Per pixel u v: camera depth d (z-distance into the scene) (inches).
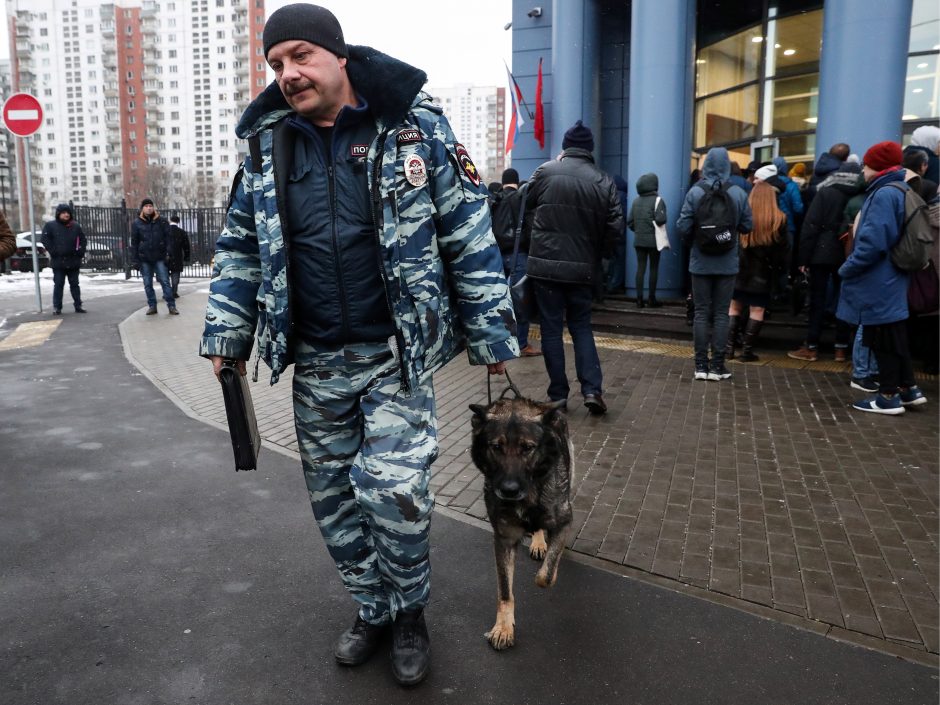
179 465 188.5
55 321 464.4
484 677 100.6
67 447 203.6
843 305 227.8
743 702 95.0
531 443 109.0
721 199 258.1
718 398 249.0
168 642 108.6
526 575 130.0
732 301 308.8
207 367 320.5
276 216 90.0
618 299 455.2
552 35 518.9
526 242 292.7
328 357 95.6
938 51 406.9
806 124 453.1
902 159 233.5
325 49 86.4
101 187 5782.5
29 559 135.0
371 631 105.3
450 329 98.6
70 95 5723.4
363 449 94.3
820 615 115.7
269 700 95.7
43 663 103.0
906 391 230.7
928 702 94.8
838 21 349.1
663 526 149.4
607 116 530.9
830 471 180.1
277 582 127.0
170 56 5600.4
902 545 140.3
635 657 105.0
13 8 5689.0
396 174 89.4
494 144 6978.4
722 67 509.4
